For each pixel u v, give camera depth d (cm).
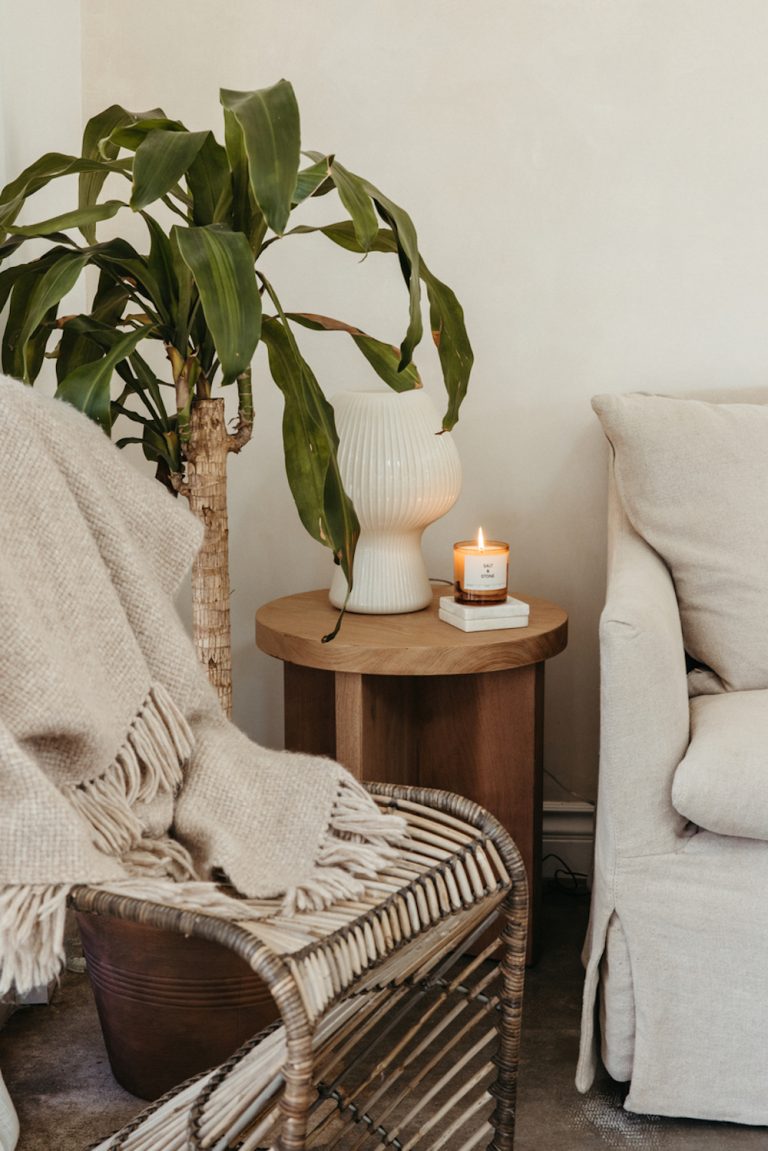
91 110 210
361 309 212
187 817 122
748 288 206
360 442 180
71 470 124
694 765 140
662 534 175
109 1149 123
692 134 203
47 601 114
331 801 126
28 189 156
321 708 193
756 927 141
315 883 113
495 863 125
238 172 148
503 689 181
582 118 204
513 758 183
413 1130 144
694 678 174
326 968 99
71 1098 151
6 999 161
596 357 210
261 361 213
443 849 124
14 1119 141
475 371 212
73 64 204
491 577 179
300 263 211
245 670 224
